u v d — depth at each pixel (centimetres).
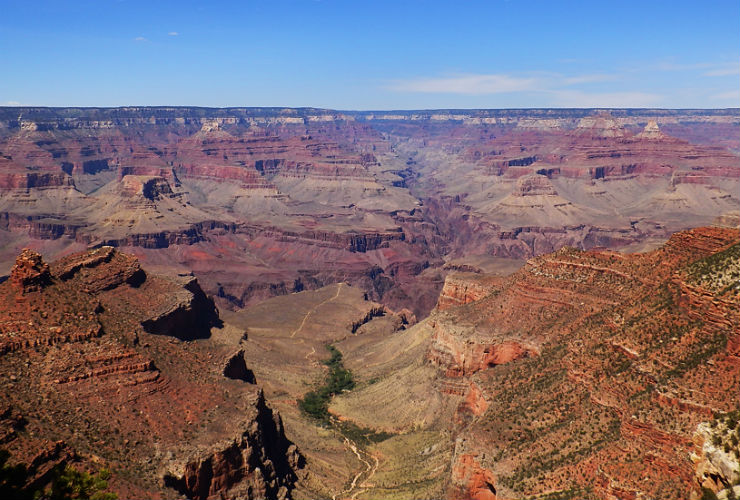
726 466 5644
